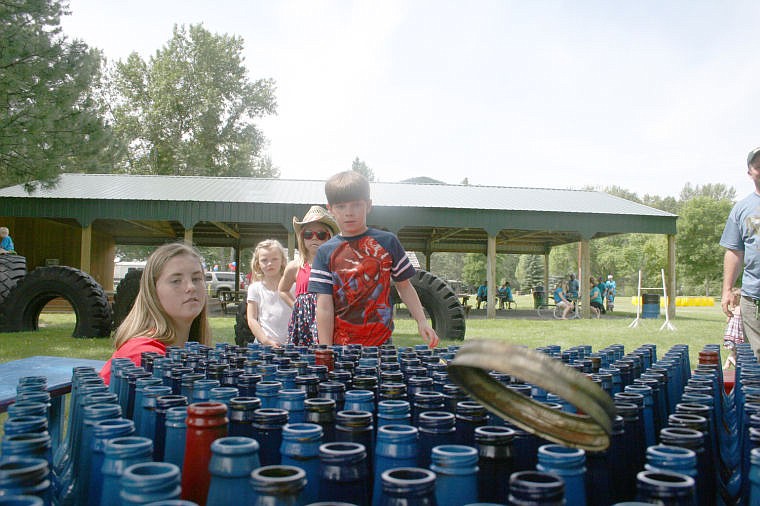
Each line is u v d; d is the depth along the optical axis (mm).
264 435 1169
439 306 11789
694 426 1151
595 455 1065
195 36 52406
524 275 94750
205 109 49594
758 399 1411
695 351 10352
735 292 7336
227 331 14164
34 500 741
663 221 22922
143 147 51031
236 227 28562
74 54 12891
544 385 773
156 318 2572
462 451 904
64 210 20203
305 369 1919
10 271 13234
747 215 4770
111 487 908
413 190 25453
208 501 863
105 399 1321
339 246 3578
